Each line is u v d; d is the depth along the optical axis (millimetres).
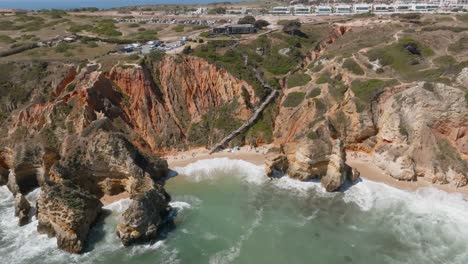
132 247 48562
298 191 61312
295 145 64562
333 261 45781
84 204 49969
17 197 54000
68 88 72125
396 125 65000
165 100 79938
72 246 47469
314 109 72312
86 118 64500
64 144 60812
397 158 63062
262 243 49156
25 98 72688
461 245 48062
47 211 49188
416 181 61719
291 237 50250
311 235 50594
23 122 65312
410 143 64000
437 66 77250
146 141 74125
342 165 60344
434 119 63812
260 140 75625
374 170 65562
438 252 46938
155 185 57250
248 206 57531
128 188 58750
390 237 49844
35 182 62000
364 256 46469
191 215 55219
